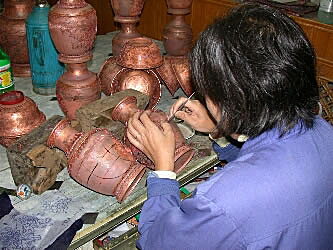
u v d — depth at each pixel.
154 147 0.97
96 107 1.19
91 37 1.23
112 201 1.08
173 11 1.62
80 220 1.00
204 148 1.27
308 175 0.73
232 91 0.70
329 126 0.84
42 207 1.04
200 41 0.73
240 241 0.69
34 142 1.08
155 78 1.43
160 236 0.77
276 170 0.72
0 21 1.53
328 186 0.75
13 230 0.96
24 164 1.06
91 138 1.03
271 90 0.68
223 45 0.69
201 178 1.67
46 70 1.50
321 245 0.76
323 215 0.74
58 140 1.06
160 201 0.86
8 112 1.17
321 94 1.70
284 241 0.70
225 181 0.71
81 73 1.29
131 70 1.39
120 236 1.27
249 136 0.76
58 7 1.18
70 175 1.07
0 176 1.15
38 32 1.43
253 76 0.68
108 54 1.94
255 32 0.69
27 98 1.23
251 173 0.71
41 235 0.95
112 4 1.60
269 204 0.69
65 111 1.31
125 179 1.03
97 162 1.01
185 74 1.53
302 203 0.71
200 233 0.71
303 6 2.04
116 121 1.20
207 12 2.26
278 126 0.74
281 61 0.67
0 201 1.04
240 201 0.69
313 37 2.00
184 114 1.17
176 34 1.61
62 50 1.23
